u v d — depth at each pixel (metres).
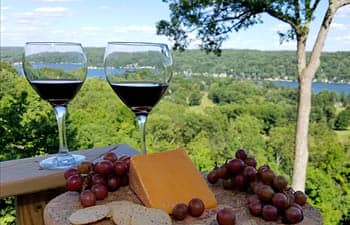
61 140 0.83
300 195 0.59
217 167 0.67
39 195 0.75
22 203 0.73
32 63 0.75
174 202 0.56
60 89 0.77
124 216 0.52
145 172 0.58
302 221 0.53
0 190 0.67
